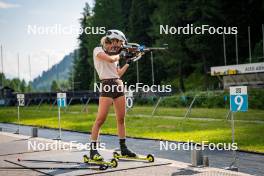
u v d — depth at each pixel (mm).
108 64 6328
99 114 6281
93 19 76000
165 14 60219
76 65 93500
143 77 66062
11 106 67812
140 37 72250
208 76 56312
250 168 8375
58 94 13977
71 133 17094
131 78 66562
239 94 7391
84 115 29906
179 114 26984
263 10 58656
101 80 6367
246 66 39094
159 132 16000
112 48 6453
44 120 26188
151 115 27078
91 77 76938
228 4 59062
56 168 5906
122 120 6578
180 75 59406
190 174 5445
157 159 6648
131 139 14000
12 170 5945
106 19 74375
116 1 75812
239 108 7387
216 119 21922
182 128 17453
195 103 37375
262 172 7953
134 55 6586
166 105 40531
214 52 57625
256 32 59594
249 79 39375
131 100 29469
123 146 6605
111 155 7074
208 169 5820
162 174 5438
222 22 58594
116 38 6379
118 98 6438
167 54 58656
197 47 55938
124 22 78812
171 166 6035
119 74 6578
